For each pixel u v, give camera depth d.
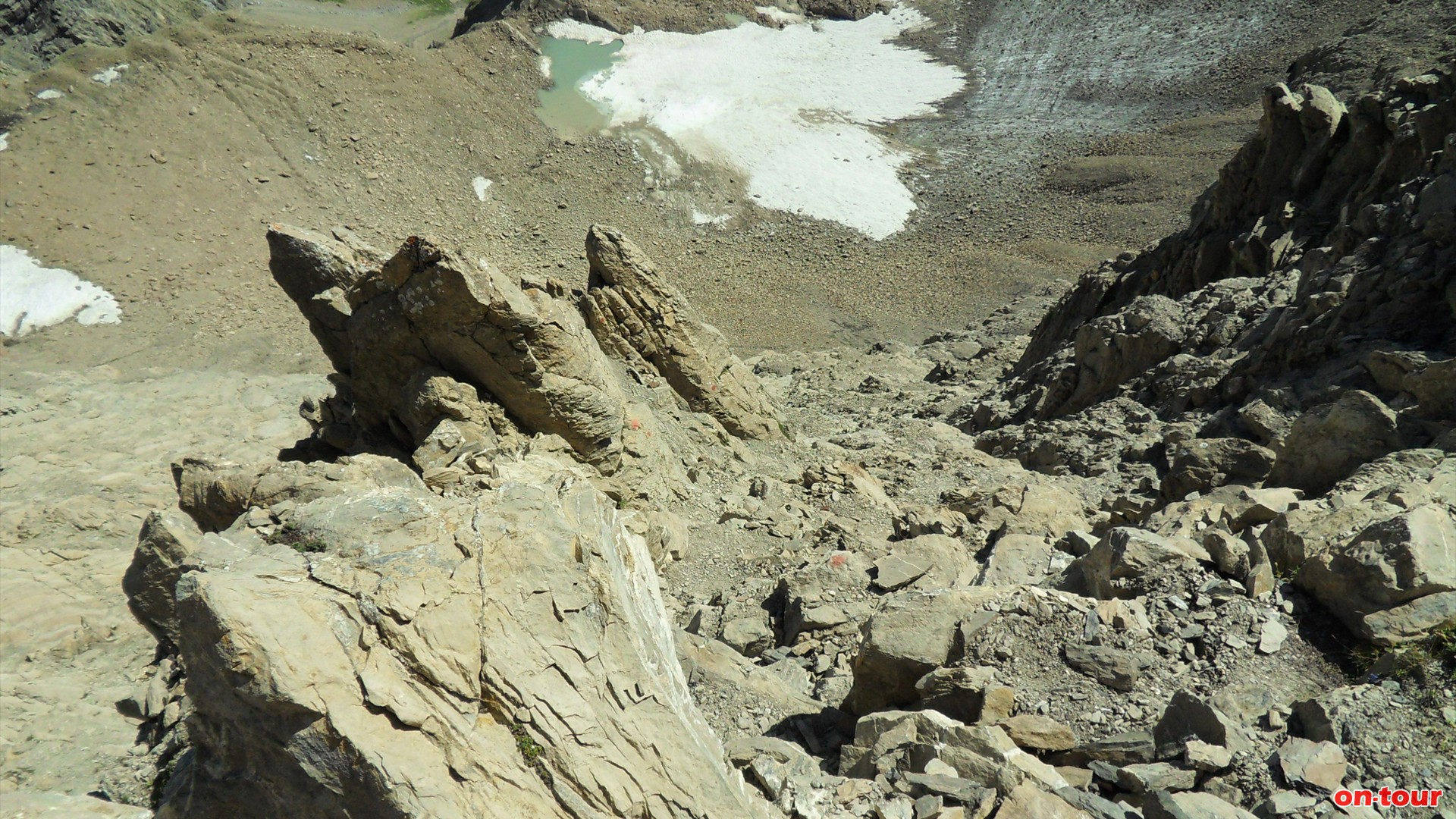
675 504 21.12
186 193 80.94
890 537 19.50
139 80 87.19
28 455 32.41
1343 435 14.67
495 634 7.92
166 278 74.81
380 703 7.27
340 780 7.24
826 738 11.85
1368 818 7.88
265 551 8.26
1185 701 9.28
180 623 7.59
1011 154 93.88
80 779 13.09
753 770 9.16
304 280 21.38
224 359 68.44
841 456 27.67
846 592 15.66
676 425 24.92
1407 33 39.28
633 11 112.12
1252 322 24.59
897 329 72.38
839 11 122.94
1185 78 98.12
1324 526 11.33
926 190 91.00
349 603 7.70
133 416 39.19
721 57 109.69
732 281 81.12
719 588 17.92
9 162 79.69
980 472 24.42
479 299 17.44
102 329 70.62
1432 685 8.95
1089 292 37.34
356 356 19.16
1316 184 29.42
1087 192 84.38
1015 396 34.44
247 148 85.56
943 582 15.45
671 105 99.69
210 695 7.55
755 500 21.94
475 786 7.27
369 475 13.93
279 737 7.28
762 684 12.89
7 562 21.69
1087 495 21.02
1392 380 16.06
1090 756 9.35
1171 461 18.19
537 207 87.88
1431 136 24.44
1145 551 11.80
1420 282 18.05
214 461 14.80
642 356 26.12
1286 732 9.09
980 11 120.69
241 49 91.38
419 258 17.42
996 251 80.31
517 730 7.62
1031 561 14.63
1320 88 29.41
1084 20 113.56
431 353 18.58
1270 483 16.16
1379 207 21.75
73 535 24.38
